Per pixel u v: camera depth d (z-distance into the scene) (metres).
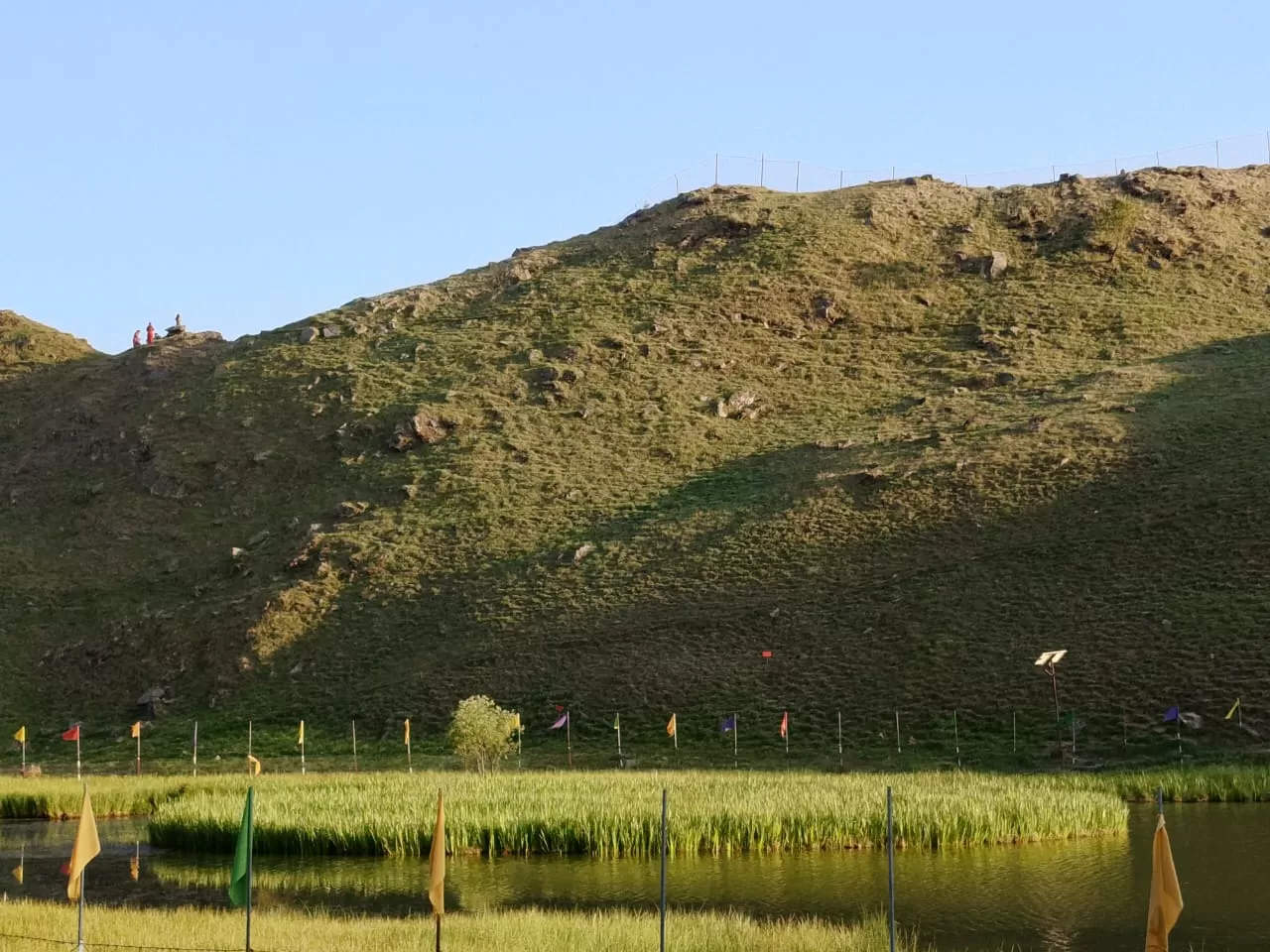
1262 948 29.31
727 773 59.41
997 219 153.50
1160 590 76.50
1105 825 44.72
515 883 37.66
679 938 28.50
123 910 31.72
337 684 85.19
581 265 152.50
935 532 89.25
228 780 59.88
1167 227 147.12
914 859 40.56
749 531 94.19
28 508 120.94
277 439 120.88
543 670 81.44
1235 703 61.81
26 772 72.56
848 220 152.62
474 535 101.50
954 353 126.81
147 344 149.25
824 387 123.81
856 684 74.31
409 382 127.06
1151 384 109.94
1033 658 72.81
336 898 35.88
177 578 105.25
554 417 119.69
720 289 140.00
